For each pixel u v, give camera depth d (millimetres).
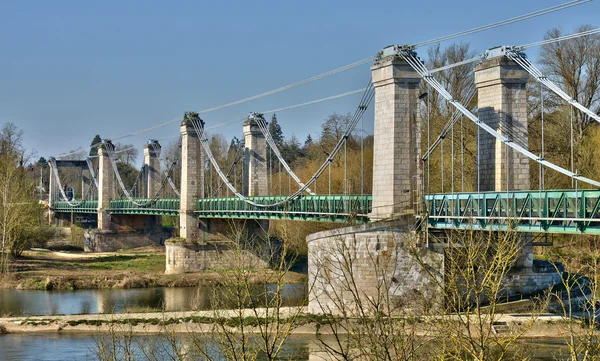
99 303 58969
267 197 67625
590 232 32562
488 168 46562
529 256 45219
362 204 50531
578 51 63656
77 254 98812
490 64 46094
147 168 105500
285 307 47156
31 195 99312
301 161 125750
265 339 17859
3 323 47656
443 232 43781
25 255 90875
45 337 44656
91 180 141250
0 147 125062
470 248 18828
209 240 80000
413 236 41812
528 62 43969
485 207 39625
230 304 44469
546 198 35344
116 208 107500
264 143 78625
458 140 67812
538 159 37281
